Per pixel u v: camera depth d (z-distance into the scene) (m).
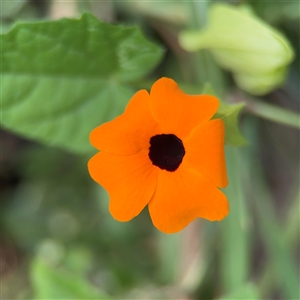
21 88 0.29
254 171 0.34
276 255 0.34
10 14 0.33
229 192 0.32
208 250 0.35
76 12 0.33
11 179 0.40
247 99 0.32
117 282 0.37
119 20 0.34
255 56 0.29
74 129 0.30
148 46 0.28
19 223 0.40
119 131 0.24
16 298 0.39
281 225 0.37
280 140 0.36
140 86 0.31
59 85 0.29
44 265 0.32
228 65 0.31
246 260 0.32
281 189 0.37
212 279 0.36
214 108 0.24
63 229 0.39
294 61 0.33
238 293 0.30
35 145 0.39
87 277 0.38
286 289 0.33
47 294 0.32
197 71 0.33
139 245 0.39
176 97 0.24
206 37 0.30
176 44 0.34
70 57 0.28
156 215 0.25
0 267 0.42
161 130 0.24
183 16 0.33
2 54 0.27
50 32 0.27
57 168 0.38
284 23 0.33
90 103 0.30
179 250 0.36
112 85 0.30
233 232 0.32
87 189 0.39
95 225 0.39
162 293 0.36
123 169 0.25
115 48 0.28
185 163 0.24
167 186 0.25
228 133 0.25
